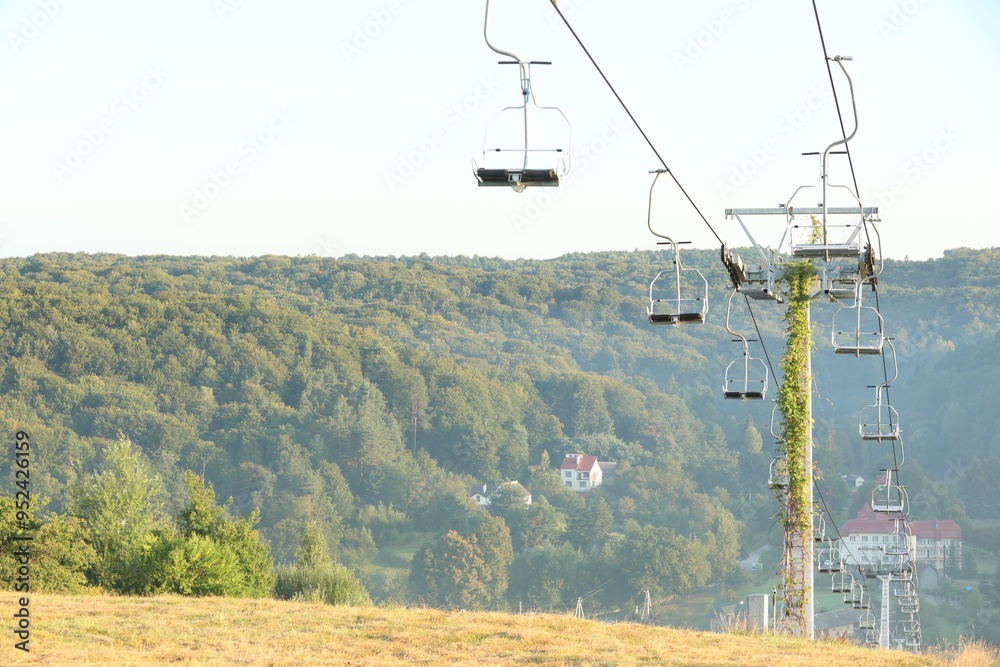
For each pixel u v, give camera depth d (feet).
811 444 277.23
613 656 210.18
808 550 274.98
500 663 205.46
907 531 406.41
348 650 219.20
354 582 376.68
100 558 358.84
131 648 217.15
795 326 274.98
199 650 216.13
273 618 256.32
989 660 219.00
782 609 277.23
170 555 331.77
